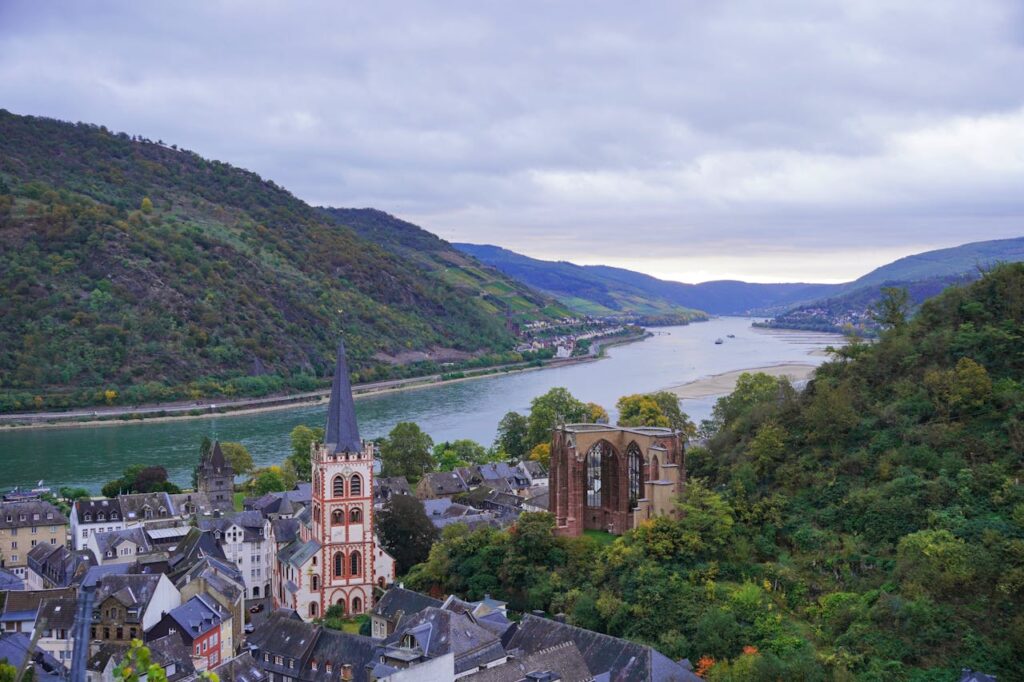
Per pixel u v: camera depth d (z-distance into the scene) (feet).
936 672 433.89
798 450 629.10
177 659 502.79
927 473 552.00
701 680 441.68
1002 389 583.99
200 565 636.89
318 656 517.14
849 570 518.37
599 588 555.28
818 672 435.12
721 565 545.44
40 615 560.61
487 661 450.30
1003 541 476.54
